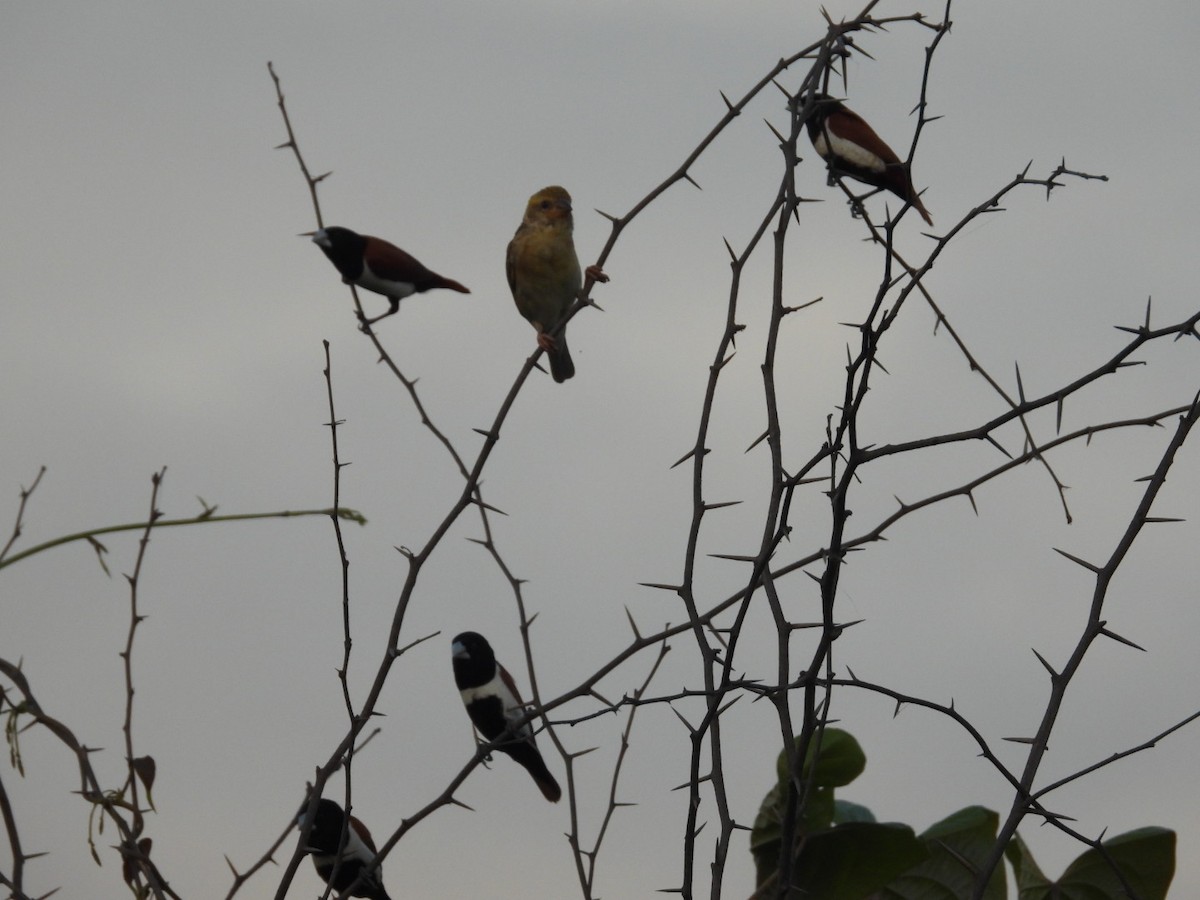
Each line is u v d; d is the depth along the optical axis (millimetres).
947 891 8398
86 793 5797
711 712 5945
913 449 6199
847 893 8141
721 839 5652
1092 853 8180
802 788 8484
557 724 6379
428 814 6641
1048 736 5730
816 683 5848
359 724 6523
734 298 6684
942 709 5773
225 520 6391
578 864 6480
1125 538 5895
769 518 6098
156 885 5664
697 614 6281
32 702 5836
